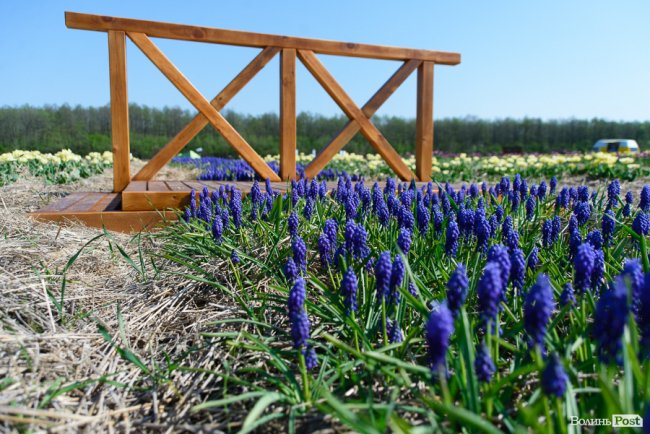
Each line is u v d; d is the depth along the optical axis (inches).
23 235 137.7
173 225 177.6
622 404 51.3
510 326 88.7
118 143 204.5
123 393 76.3
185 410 72.0
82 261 129.7
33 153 433.4
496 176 471.2
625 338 51.1
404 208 118.7
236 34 213.2
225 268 120.5
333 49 229.9
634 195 272.2
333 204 171.6
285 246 128.2
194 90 210.7
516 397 68.5
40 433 62.9
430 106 252.1
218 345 88.6
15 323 89.9
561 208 173.6
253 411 59.2
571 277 103.0
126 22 197.6
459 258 114.3
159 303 107.6
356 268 99.0
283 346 86.6
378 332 87.0
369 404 58.4
